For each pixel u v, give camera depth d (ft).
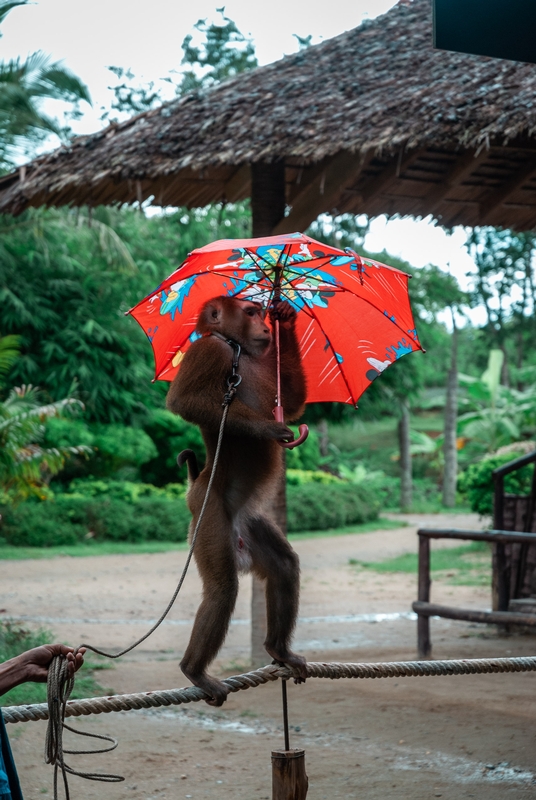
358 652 31.17
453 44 13.73
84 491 77.25
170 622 38.32
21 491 41.09
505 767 18.22
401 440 118.01
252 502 12.62
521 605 34.09
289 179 30.60
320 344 12.98
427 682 26.58
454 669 12.62
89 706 10.17
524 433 115.34
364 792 16.80
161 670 28.40
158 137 26.71
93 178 25.99
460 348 197.57
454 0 13.74
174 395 11.71
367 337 12.60
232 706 24.26
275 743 20.42
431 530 30.35
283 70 29.25
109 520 71.77
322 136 24.34
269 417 12.40
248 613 43.21
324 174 25.43
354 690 25.66
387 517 105.19
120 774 18.30
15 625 33.37
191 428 87.71
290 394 12.73
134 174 25.86
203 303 12.71
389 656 30.30
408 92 25.09
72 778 18.06
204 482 12.36
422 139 23.06
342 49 29.53
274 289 12.21
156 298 12.03
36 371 79.61
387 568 57.62
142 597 45.60
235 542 12.20
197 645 11.48
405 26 29.84
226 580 11.82
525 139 23.91
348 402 13.21
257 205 28.25
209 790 17.17
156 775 18.20
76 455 79.25
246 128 25.75
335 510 88.99
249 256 11.69
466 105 23.47
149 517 73.26
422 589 30.50
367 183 27.94
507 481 54.19
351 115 24.81
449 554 65.77
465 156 25.41
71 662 9.08
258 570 12.61
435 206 28.60
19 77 55.52
